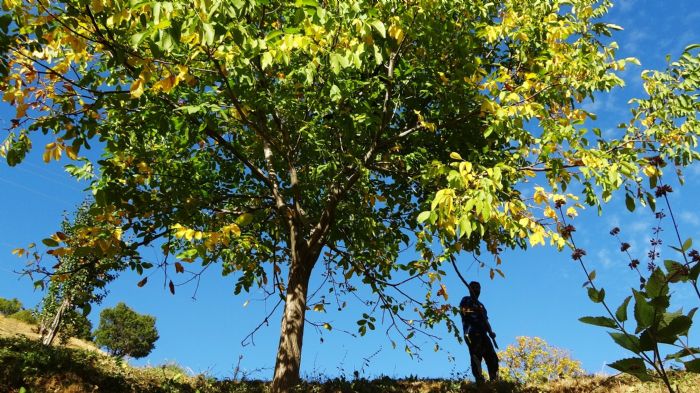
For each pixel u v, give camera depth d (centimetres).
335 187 839
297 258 874
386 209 966
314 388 988
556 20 671
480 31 666
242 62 521
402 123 878
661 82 670
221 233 608
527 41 678
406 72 698
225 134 873
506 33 679
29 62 575
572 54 669
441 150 827
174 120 649
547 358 1498
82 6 450
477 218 538
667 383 146
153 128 709
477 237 845
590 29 745
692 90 643
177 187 789
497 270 793
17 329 2748
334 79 623
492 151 713
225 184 962
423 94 791
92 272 751
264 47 480
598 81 621
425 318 908
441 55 710
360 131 742
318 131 727
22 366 771
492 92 612
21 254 622
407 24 600
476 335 936
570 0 716
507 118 595
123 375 918
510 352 1539
